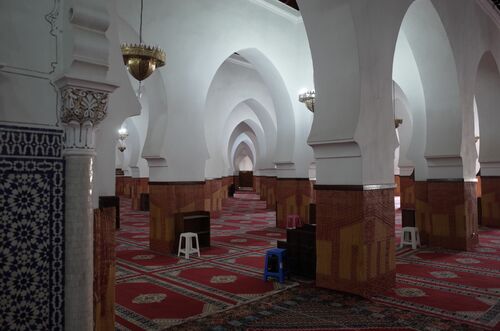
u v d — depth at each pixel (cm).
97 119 163
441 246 525
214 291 324
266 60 638
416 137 600
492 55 635
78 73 155
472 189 536
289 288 334
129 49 372
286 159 696
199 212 525
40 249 153
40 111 155
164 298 305
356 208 315
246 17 593
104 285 188
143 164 1030
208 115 879
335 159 332
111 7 189
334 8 330
